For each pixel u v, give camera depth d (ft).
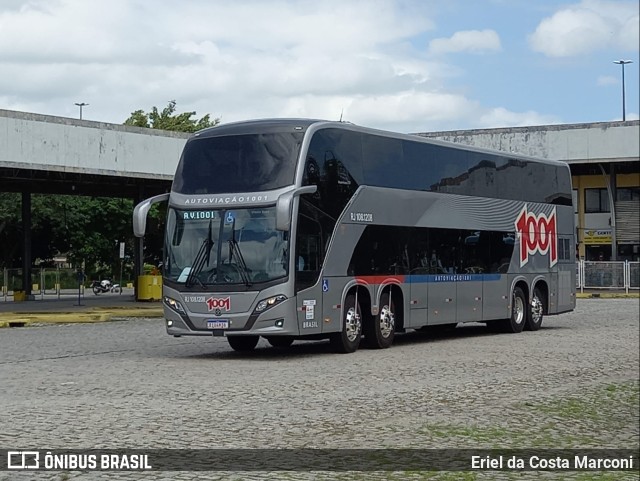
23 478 30.14
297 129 68.54
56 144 120.57
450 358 69.31
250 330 66.18
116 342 83.05
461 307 85.61
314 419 42.14
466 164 86.94
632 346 79.97
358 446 36.45
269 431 39.06
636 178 208.33
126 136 129.59
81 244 243.40
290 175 67.10
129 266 268.00
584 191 211.41
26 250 168.86
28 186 165.89
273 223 66.49
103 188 169.58
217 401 46.83
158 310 130.52
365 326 75.61
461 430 40.47
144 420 40.96
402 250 78.07
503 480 31.71
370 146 74.90
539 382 56.34
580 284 187.52
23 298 168.55
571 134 185.06
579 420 44.06
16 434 37.32
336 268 70.59
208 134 69.87
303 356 70.64
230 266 66.85
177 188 69.67
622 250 208.33
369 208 74.18
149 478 30.30
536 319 98.48
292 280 66.28
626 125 181.37
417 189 80.02
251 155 68.03
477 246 88.22
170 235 69.15
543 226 99.35
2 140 114.32
